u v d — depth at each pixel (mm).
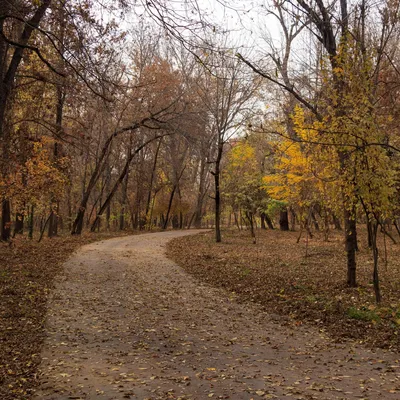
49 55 12367
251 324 9016
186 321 9242
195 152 40594
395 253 19938
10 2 9430
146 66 31156
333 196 11031
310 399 5059
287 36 17047
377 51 10297
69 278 14172
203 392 5344
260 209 28094
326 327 8547
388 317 8625
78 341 7656
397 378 5762
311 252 21266
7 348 7035
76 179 44969
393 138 11883
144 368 6301
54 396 5250
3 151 17219
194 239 31984
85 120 23109
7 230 25281
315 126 10289
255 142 38250
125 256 20797
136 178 51938
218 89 27234
